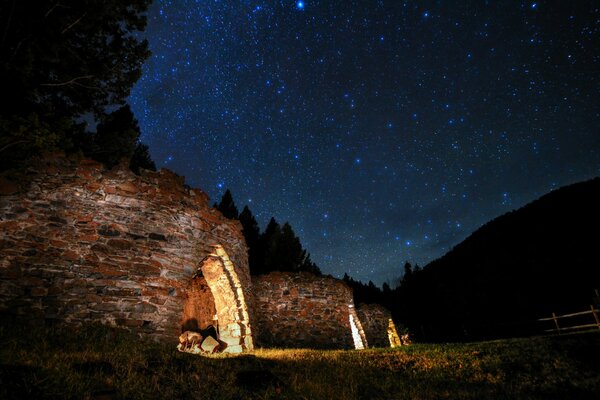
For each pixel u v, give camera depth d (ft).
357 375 21.71
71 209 25.93
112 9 25.82
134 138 33.78
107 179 28.37
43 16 21.85
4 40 21.50
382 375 22.41
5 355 14.02
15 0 20.71
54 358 14.78
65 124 23.66
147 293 26.78
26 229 23.68
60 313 22.82
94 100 30.50
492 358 24.76
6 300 21.47
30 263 23.04
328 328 45.47
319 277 48.96
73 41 27.40
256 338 36.68
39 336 18.67
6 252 22.50
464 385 20.29
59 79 26.61
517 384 19.85
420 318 95.61
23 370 12.61
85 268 24.86
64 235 24.95
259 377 18.02
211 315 42.98
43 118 24.38
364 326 53.01
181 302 28.76
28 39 21.80
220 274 36.37
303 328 43.73
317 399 16.49
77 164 27.40
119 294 25.52
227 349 34.99
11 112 23.41
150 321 26.08
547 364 22.44
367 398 18.03
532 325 62.90
